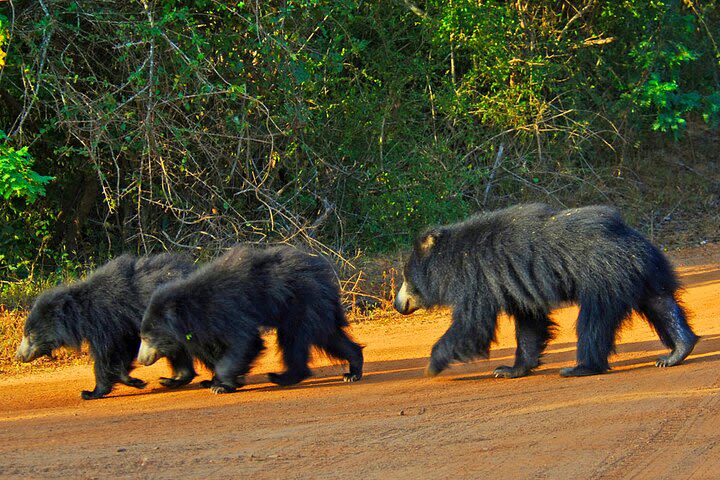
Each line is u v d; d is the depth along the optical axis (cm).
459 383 1023
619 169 2486
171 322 993
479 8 2136
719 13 2912
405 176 2041
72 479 633
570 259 973
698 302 1509
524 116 2259
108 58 1788
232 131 1773
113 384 1068
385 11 2192
